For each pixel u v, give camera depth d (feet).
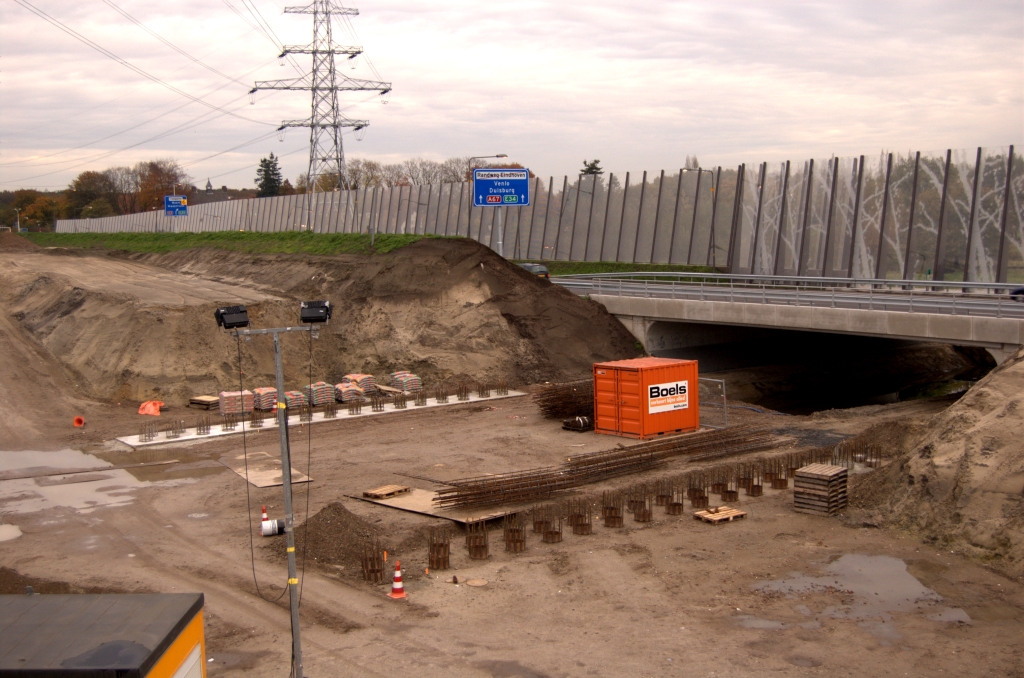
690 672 43.24
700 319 140.36
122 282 167.94
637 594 54.03
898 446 90.38
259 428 106.11
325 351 146.30
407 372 136.26
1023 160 145.18
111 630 30.09
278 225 302.25
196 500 77.00
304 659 45.09
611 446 96.43
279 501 76.28
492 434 103.50
